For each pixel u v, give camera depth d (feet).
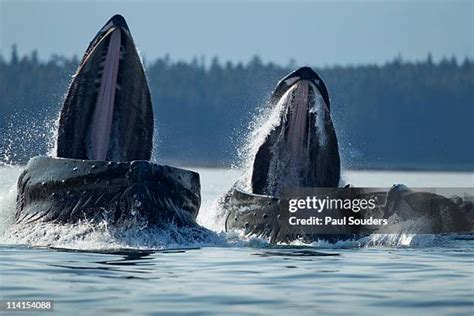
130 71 239.50
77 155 239.09
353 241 249.34
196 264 214.48
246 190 261.24
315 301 185.37
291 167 253.85
